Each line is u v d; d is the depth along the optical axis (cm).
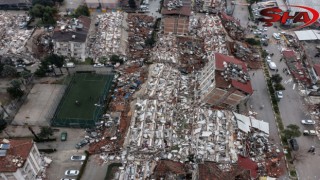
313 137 10262
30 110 10544
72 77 11956
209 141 9462
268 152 9606
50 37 13712
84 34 12756
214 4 16738
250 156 9412
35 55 12900
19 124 10019
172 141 9544
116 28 14250
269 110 11188
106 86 11594
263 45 14612
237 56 13488
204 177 6994
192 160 9031
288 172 9112
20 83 10894
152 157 9025
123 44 13625
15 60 12450
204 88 10894
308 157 9594
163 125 9831
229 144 9425
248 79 10331
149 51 13488
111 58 12512
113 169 8812
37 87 11438
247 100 11481
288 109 11275
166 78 11688
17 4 15762
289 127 9856
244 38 14862
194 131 9819
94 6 16262
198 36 14675
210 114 10362
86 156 9119
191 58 13275
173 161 8700
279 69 13162
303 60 13650
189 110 10606
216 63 10475
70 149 9388
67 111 10581
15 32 14075
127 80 11844
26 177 7888
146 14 16325
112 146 9431
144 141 9312
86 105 10819
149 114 10044
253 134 10069
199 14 16638
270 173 9019
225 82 9931
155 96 10862
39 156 8762
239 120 10250
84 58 12812
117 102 10938
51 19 14575
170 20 13962
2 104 10656
